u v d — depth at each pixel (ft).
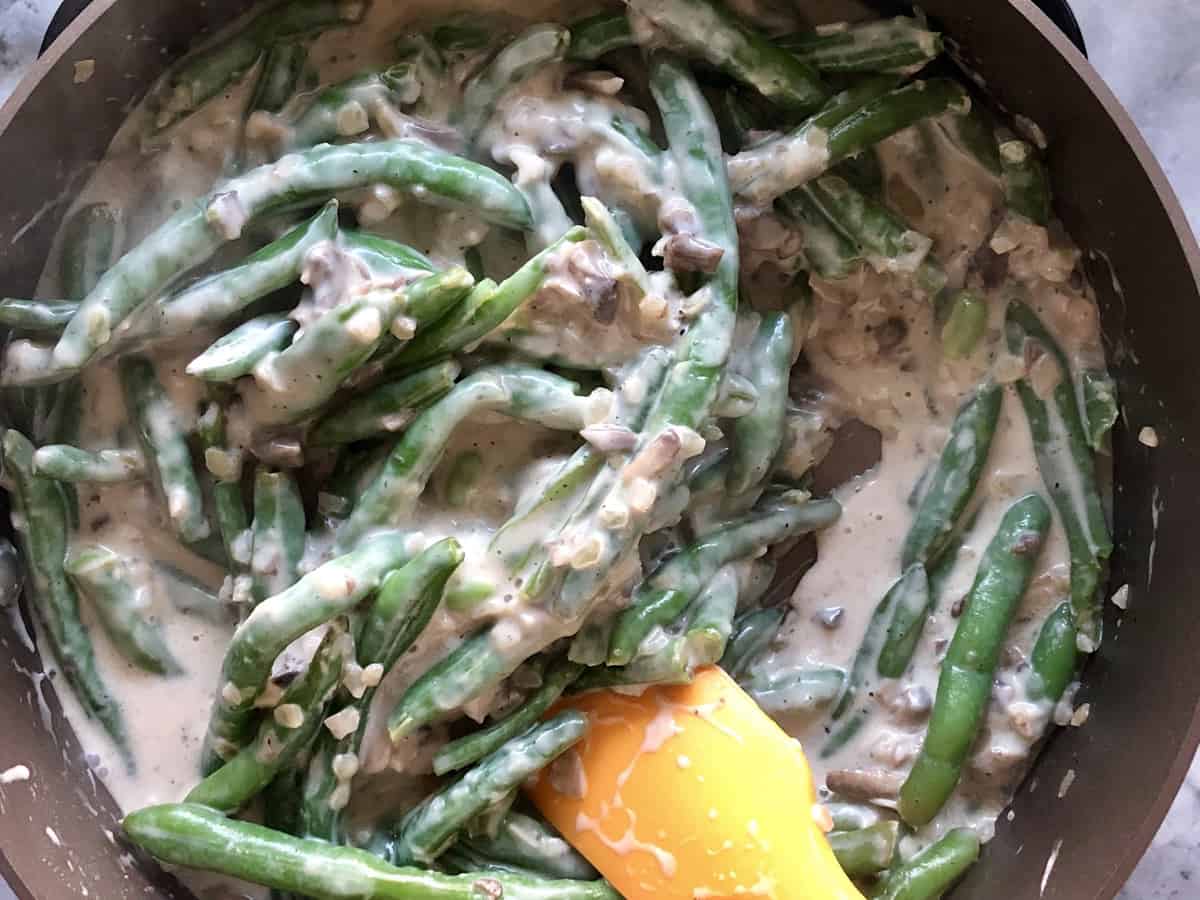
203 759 0.87
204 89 0.86
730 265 0.85
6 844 0.79
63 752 0.87
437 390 0.83
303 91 0.87
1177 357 0.84
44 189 0.83
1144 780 0.84
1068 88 0.83
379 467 0.85
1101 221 0.87
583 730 0.85
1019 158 0.90
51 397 0.86
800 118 0.90
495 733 0.85
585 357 0.85
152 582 0.88
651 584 0.88
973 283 0.95
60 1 1.03
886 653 0.95
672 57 0.88
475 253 0.87
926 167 0.94
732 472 0.90
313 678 0.81
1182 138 1.06
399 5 0.87
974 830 0.94
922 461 0.97
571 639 0.86
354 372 0.82
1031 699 0.94
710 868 0.84
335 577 0.79
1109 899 0.83
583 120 0.87
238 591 0.85
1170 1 1.06
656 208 0.87
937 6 0.85
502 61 0.86
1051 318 0.94
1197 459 0.84
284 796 0.85
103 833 0.86
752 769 0.85
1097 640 0.94
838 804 0.94
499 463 0.87
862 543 0.97
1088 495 0.94
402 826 0.87
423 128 0.86
